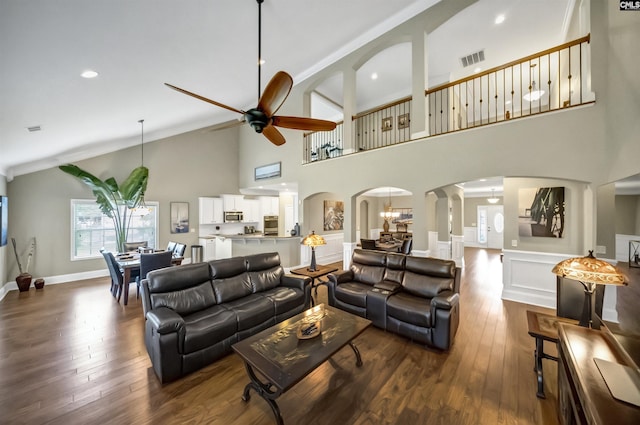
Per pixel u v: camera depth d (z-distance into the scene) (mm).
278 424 1712
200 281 3039
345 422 1772
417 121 4285
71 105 3221
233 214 8148
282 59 4410
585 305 2068
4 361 2508
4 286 4695
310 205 7062
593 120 2895
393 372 2320
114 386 2148
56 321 3449
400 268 3641
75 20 1945
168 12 2316
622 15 2191
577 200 3691
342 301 3594
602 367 1346
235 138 8523
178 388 2135
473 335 2990
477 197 10305
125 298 4086
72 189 5605
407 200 10438
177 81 3646
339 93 7086
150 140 6637
